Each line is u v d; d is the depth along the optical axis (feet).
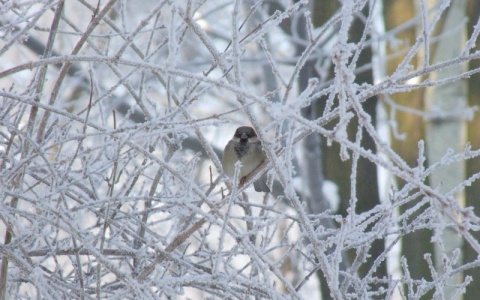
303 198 47.39
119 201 24.72
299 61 22.75
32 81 25.99
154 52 27.14
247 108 20.39
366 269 48.47
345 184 49.98
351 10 18.52
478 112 54.13
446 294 51.83
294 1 54.70
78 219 27.73
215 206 22.84
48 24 71.26
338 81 18.58
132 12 70.64
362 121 18.03
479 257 24.03
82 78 61.31
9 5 24.00
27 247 25.52
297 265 69.56
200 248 26.09
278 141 23.40
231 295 24.85
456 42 59.52
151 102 29.14
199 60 66.54
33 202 23.45
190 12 20.94
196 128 26.68
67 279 27.32
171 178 30.01
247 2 65.41
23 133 22.93
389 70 57.06
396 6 57.57
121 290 25.75
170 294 24.54
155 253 26.61
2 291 23.66
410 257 53.06
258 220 25.43
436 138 58.65
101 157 28.25
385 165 17.89
